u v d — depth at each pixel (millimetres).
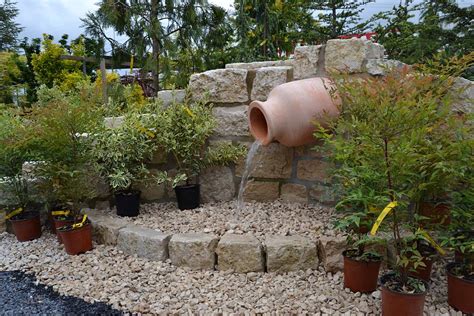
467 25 5293
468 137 2133
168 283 2549
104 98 6371
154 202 3801
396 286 1966
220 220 3154
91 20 6570
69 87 9086
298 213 3158
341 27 6535
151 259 2861
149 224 3199
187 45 7137
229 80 3516
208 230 2932
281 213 3176
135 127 3416
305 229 2812
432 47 5309
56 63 9836
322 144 3168
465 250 2068
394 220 1968
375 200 1926
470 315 2018
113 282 2598
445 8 5305
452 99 2197
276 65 3701
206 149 3656
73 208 3266
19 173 3555
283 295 2297
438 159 1975
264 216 3137
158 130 3477
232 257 2617
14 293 2545
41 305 2375
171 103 3691
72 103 3785
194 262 2703
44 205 3605
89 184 3426
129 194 3395
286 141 2945
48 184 3240
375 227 1708
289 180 3400
